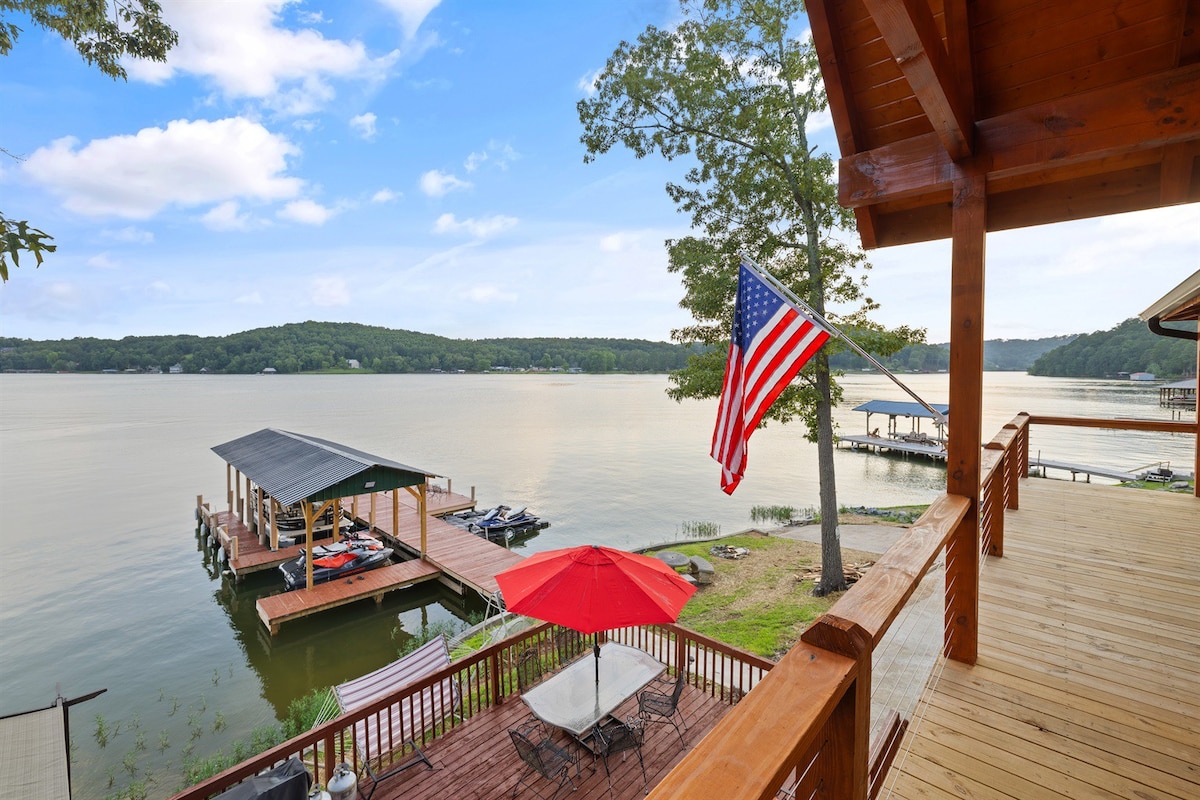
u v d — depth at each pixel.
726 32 11.84
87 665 12.99
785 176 12.16
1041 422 7.96
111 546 21.78
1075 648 3.46
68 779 5.89
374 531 20.62
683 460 41.78
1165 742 2.61
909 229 4.00
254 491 20.91
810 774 1.40
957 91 2.81
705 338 13.30
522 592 5.62
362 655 13.06
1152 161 3.26
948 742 2.64
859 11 3.42
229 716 10.88
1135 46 2.87
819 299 12.17
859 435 53.78
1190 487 25.92
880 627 1.43
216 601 16.47
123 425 61.50
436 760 5.72
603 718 5.52
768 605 13.00
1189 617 3.83
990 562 4.90
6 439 51.75
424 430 58.16
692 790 0.87
